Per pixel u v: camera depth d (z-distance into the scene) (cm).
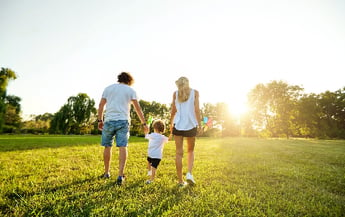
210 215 212
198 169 430
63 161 481
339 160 633
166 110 5097
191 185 311
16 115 4522
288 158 654
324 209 239
